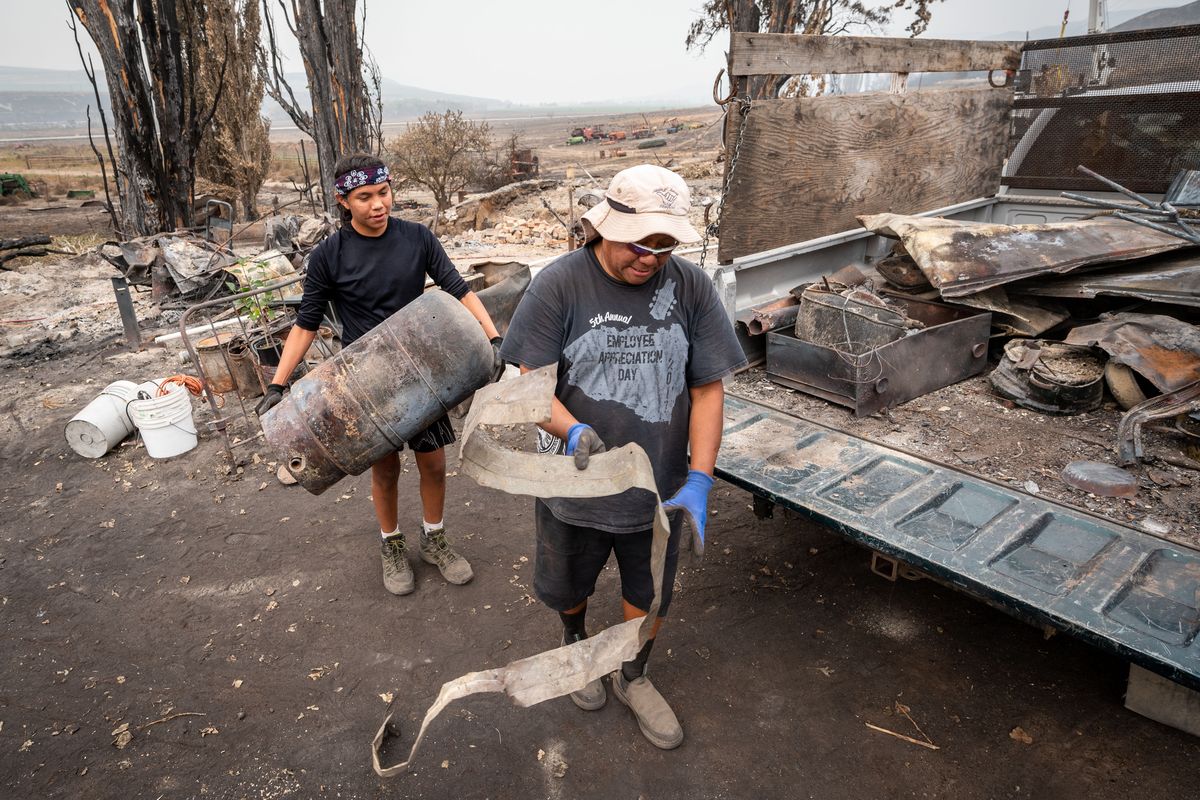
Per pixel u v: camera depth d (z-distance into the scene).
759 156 3.30
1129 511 2.32
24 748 2.37
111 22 8.29
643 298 1.79
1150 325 2.94
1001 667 2.51
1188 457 2.63
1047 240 3.40
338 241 2.65
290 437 2.30
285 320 5.14
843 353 3.01
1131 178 4.38
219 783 2.21
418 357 2.29
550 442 2.04
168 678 2.67
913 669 2.53
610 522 1.95
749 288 3.56
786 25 10.21
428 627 2.89
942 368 3.26
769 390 3.36
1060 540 2.07
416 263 2.73
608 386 1.84
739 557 3.21
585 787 2.15
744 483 2.44
